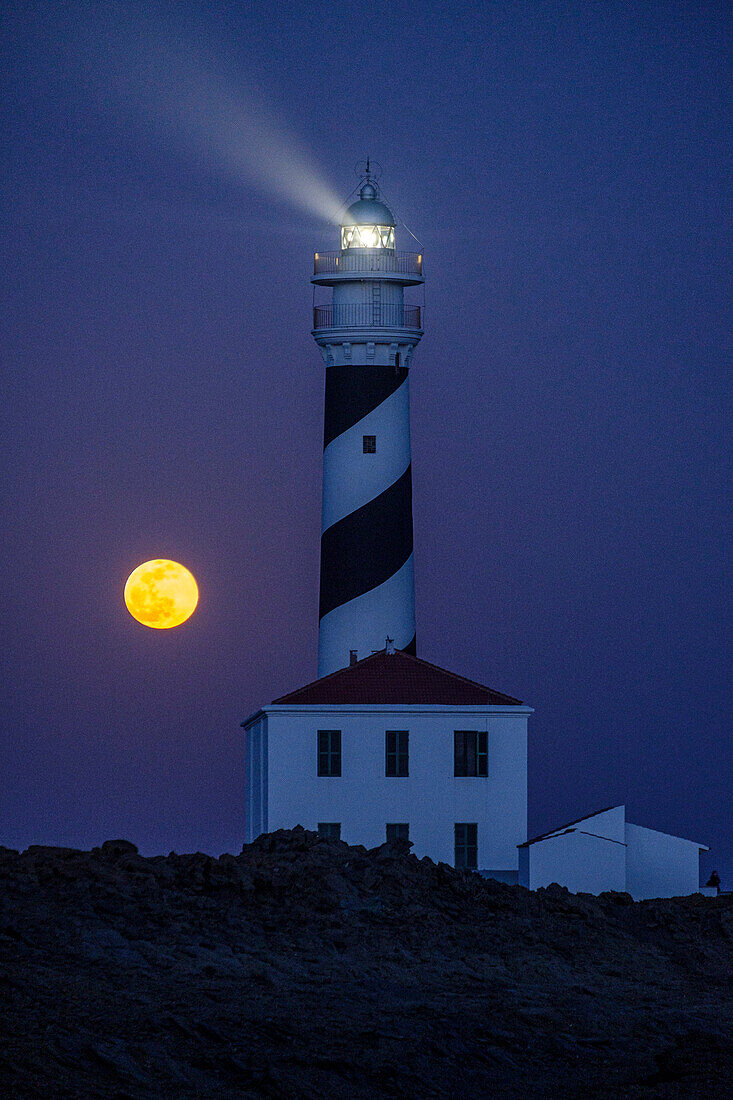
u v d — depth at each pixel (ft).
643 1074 379.35
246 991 407.23
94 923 437.58
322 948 449.06
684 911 529.45
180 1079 348.59
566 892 541.34
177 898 464.65
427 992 426.51
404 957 449.89
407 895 492.95
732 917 514.27
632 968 470.80
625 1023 417.69
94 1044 355.77
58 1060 347.36
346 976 429.38
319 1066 363.76
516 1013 413.59
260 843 538.47
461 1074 372.58
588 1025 413.80
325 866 502.79
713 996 448.24
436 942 465.06
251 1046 369.30
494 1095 364.38
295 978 423.23
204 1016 383.65
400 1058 373.40
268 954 436.76
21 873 466.70
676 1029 414.21
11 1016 369.50
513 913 497.46
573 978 455.63
